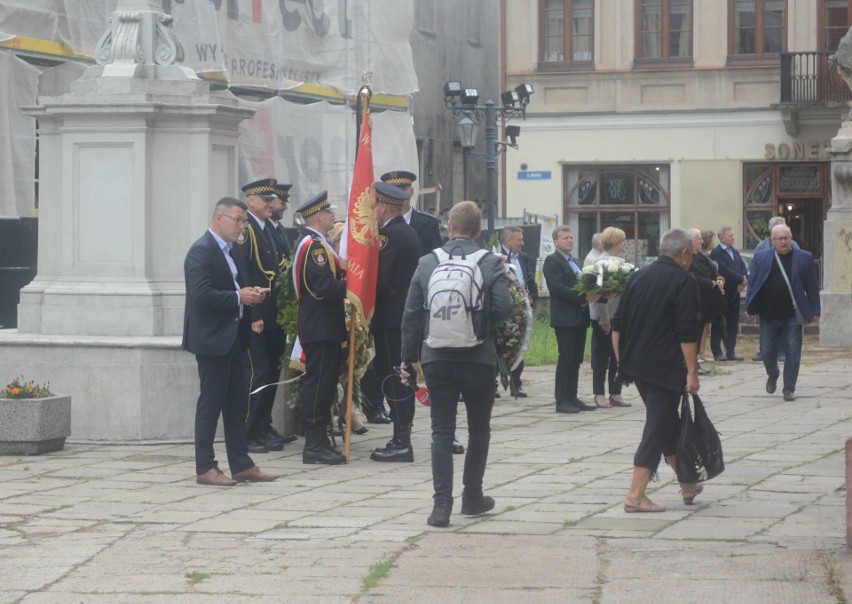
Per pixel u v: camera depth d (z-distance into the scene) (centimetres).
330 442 1184
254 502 939
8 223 1739
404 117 2894
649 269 897
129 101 1244
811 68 3500
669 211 3631
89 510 909
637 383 902
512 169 3728
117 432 1211
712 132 3594
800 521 848
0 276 1738
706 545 775
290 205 2452
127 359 1209
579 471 1066
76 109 1251
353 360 1125
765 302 1608
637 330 895
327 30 2606
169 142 1262
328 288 1102
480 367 848
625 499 905
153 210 1264
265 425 1206
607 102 3659
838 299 2339
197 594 683
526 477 1037
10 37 1730
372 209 1115
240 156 2306
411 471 1085
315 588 692
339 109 2581
